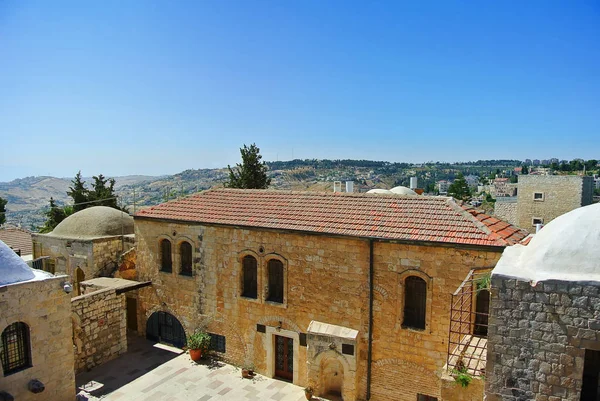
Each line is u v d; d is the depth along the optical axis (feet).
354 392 56.39
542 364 29.66
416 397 54.70
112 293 72.69
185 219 72.49
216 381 65.10
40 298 52.85
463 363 40.47
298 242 61.93
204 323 72.74
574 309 28.35
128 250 87.97
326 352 57.47
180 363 71.20
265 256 65.10
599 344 27.76
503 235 52.31
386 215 60.49
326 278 60.08
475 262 49.98
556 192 153.48
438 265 52.21
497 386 31.24
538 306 29.45
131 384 64.23
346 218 61.77
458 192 241.14
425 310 53.83
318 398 58.44
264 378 66.08
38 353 52.70
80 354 67.77
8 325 49.52
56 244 89.35
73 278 87.04
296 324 63.21
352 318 58.44
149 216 76.54
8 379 49.52
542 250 31.40
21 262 53.21
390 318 55.77
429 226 55.21
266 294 65.82
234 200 76.48
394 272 55.06
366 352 57.52
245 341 68.49
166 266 77.92
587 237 29.99
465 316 50.62
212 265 70.79
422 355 53.88
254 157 150.51
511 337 30.48
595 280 27.81
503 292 30.48
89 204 161.17
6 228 153.48
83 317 68.13
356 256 57.57
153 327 80.38
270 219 66.18
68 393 56.44
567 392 29.12
